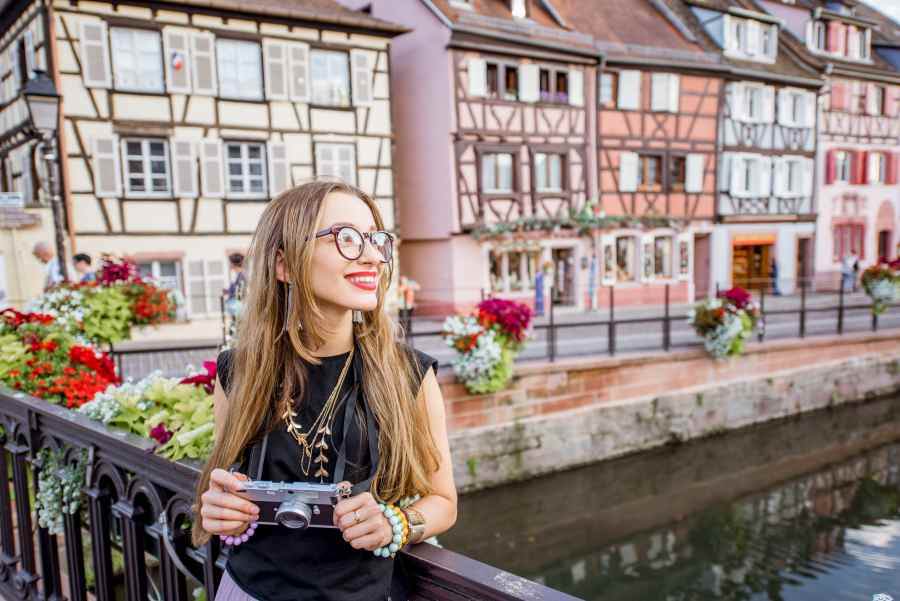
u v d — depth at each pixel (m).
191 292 14.98
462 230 17.66
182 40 14.52
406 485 1.31
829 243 25.64
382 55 16.92
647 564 8.23
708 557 8.38
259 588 1.24
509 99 18.14
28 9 13.92
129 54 14.13
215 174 15.09
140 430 2.27
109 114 13.95
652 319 11.45
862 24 26.45
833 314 17.62
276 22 15.48
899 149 27.77
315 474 1.27
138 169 14.44
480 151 17.72
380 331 1.34
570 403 10.23
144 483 1.83
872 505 9.91
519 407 9.75
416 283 18.33
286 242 1.28
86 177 13.80
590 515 9.62
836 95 25.45
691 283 21.83
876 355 14.55
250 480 1.18
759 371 12.55
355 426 1.28
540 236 18.62
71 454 2.22
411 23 18.02
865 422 14.25
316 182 1.36
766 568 8.05
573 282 19.55
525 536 8.98
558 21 19.56
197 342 13.68
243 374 1.33
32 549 2.54
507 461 9.62
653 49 20.64
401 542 1.21
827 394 13.68
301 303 1.28
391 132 17.11
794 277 24.66
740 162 22.73
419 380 1.36
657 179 21.17
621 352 11.37
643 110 20.55
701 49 22.05
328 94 16.36
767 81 23.08
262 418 1.30
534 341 12.62
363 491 1.25
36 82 7.94
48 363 3.57
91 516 2.07
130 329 6.23
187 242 14.90
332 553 1.23
